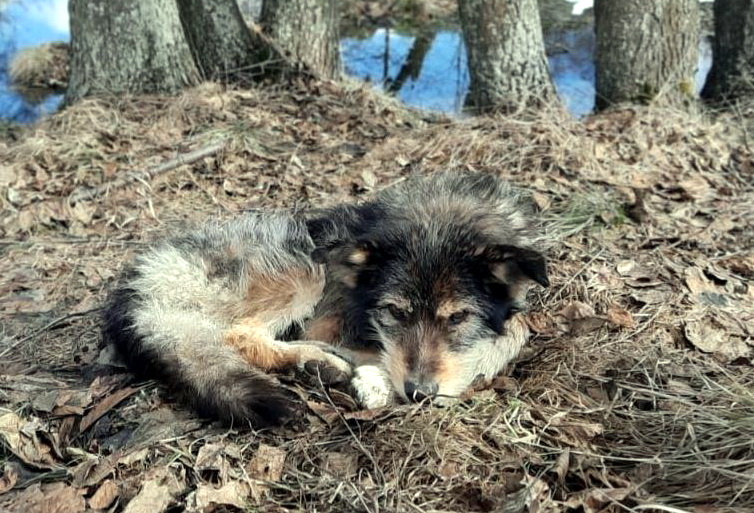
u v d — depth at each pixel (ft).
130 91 9.22
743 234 5.74
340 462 3.65
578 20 15.17
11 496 3.59
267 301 4.60
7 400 4.20
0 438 3.91
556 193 6.25
